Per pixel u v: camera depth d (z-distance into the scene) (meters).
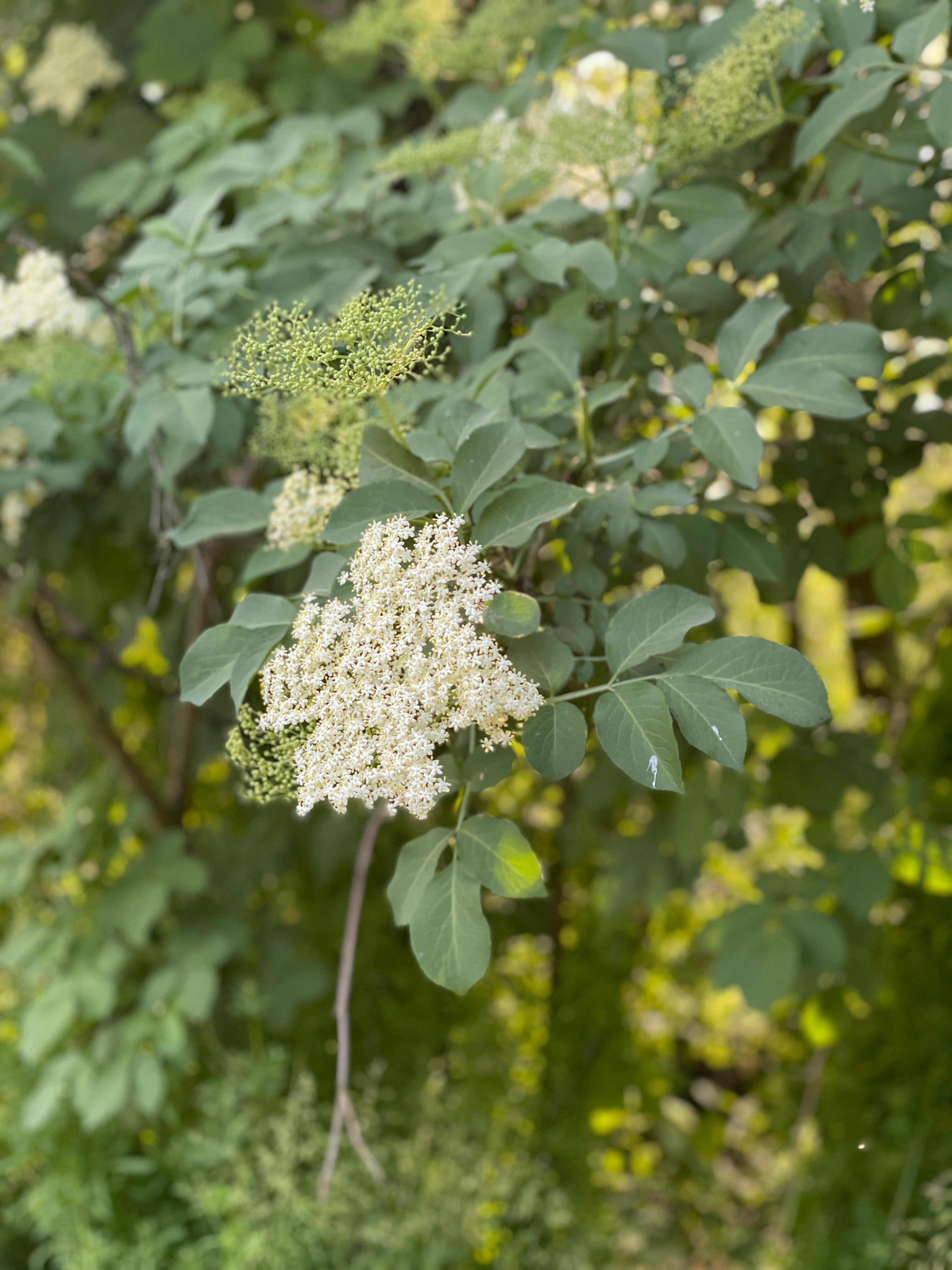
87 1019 2.41
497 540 0.86
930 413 1.57
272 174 1.62
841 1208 2.34
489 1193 2.31
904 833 1.92
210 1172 2.31
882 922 2.37
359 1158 2.28
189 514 1.18
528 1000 2.67
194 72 2.25
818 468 1.62
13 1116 2.36
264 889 2.65
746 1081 3.30
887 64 1.18
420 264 1.24
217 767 2.82
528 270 1.21
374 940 2.54
